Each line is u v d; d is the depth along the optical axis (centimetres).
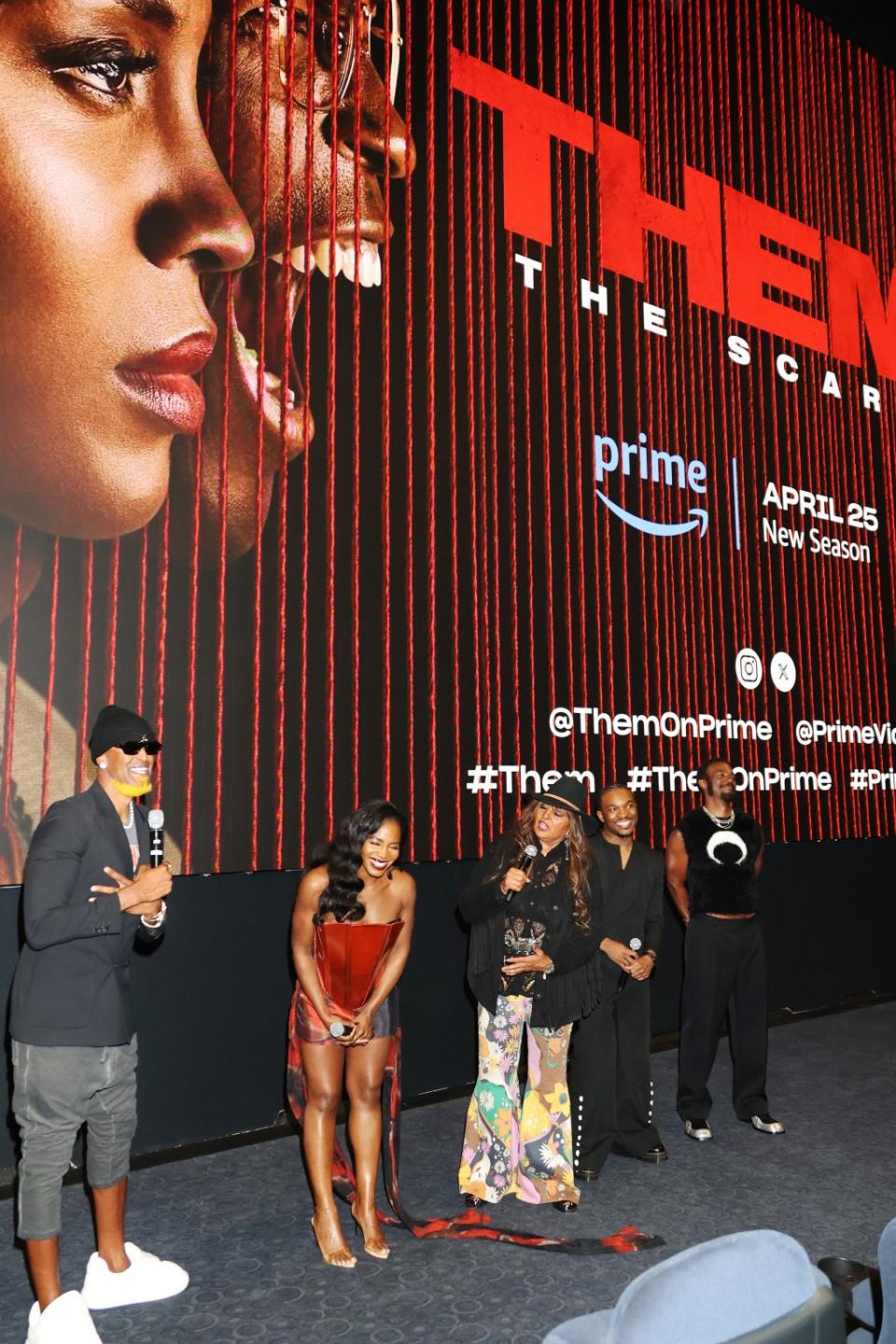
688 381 634
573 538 561
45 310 403
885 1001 706
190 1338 276
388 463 490
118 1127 297
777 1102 493
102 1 421
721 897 453
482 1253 329
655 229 627
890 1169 405
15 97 402
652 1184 390
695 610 619
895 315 780
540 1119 374
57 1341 244
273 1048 448
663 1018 595
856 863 704
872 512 740
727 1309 116
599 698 563
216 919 434
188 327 434
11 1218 357
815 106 741
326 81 482
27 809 387
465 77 538
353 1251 330
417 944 494
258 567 446
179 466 429
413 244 509
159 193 430
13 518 392
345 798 464
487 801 511
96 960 280
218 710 432
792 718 668
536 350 555
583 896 373
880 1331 154
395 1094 344
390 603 485
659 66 641
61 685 396
